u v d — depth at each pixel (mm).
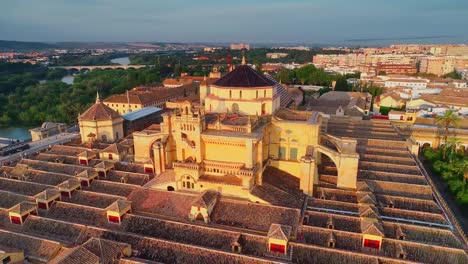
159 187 64500
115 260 43531
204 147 62500
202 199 55719
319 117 74438
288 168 70250
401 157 85000
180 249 46625
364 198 62156
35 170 77125
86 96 196000
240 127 60812
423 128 112938
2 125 169125
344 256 45875
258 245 48438
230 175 60938
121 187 67938
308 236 51812
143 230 52750
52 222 53969
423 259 47312
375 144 96812
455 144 97875
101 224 55062
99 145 92438
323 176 74125
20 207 55562
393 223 55156
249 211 55906
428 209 62281
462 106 147000
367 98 162875
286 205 58656
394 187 70062
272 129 69500
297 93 142125
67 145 96750
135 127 110750
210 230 51094
